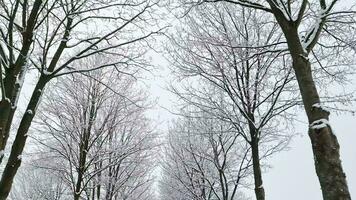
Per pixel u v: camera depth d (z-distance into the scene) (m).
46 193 17.36
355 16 7.61
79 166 10.58
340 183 4.46
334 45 8.04
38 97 5.97
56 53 6.48
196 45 9.31
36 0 5.96
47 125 11.26
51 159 11.88
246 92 8.62
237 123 8.70
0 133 5.23
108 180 12.40
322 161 4.63
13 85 5.59
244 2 6.36
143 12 7.31
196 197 14.32
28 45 5.85
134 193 14.38
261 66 9.04
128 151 12.36
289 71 8.32
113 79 12.23
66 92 11.69
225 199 11.88
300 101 8.98
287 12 5.62
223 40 9.05
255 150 8.27
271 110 8.51
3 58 5.75
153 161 14.63
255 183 8.02
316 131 4.79
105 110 12.16
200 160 14.32
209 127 12.70
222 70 8.92
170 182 17.27
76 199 10.20
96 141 11.74
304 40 6.00
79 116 11.29
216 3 9.43
